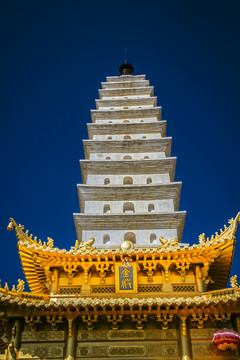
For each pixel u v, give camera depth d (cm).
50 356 2047
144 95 4831
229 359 2044
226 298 2000
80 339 2105
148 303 2011
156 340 2094
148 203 3497
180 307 2055
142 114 4416
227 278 2722
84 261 2453
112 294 2395
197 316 2094
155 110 4416
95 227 3269
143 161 3744
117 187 3497
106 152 3981
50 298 2372
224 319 2070
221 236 2452
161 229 3262
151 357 2050
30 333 2112
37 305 2020
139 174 3762
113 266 2464
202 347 2064
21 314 2084
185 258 2448
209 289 2833
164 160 3747
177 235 3347
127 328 2128
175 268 2491
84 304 2017
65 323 2130
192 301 2017
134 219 3272
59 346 2075
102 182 3706
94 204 3481
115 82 4972
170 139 3978
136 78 5144
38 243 2516
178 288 2434
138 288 2438
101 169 3762
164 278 2459
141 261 2462
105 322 2145
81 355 2058
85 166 3747
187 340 2066
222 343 1962
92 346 2084
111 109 4562
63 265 2470
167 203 3481
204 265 2448
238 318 2100
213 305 2027
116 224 3275
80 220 3262
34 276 2686
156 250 2422
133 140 3972
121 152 3981
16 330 2084
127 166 3756
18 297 2039
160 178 3728
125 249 2430
